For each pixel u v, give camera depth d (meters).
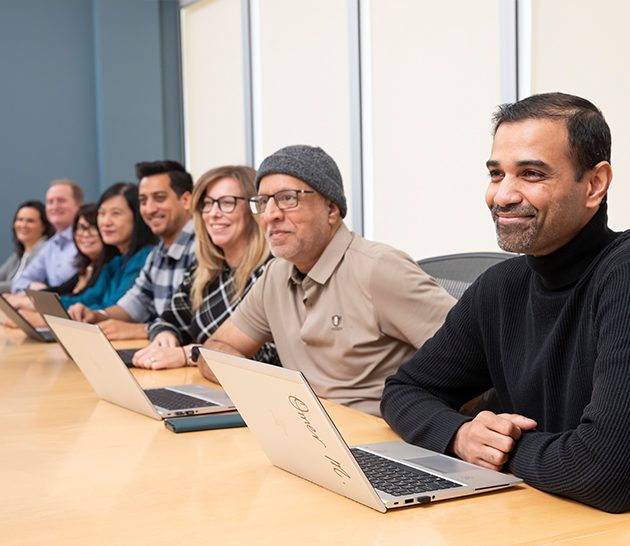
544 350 1.57
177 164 3.82
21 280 5.73
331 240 2.38
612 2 3.74
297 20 6.13
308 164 2.35
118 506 1.35
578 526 1.22
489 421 1.52
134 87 7.81
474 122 4.62
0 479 1.52
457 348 1.83
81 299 4.32
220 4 7.16
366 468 1.48
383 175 5.37
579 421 1.49
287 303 2.50
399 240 5.25
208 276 3.13
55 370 2.70
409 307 2.27
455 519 1.25
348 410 2.06
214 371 1.56
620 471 1.27
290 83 6.27
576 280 1.53
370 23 5.39
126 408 2.10
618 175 3.74
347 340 2.34
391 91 5.25
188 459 1.62
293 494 1.38
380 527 1.22
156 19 7.82
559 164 1.46
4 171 7.71
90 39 7.89
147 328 3.56
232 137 7.11
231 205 3.02
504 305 1.72
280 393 1.36
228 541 1.18
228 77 7.11
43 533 1.24
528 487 1.40
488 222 4.58
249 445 1.71
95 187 7.98
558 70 4.07
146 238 4.23
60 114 7.84
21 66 7.72
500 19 4.38
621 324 1.37
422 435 1.66
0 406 2.16
